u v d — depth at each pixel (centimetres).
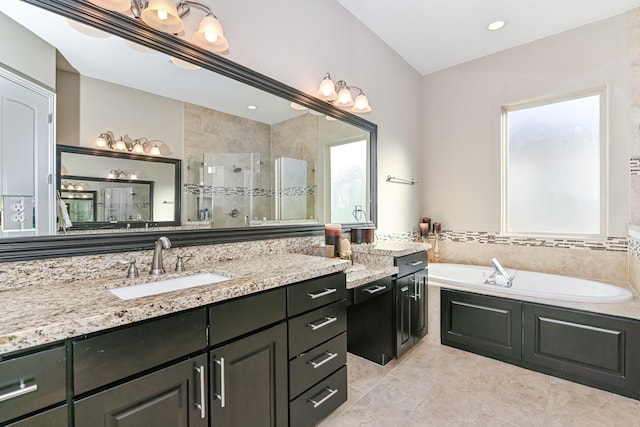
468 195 349
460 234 355
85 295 104
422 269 262
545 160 311
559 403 183
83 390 83
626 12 261
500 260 328
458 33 294
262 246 197
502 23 279
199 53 162
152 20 143
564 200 301
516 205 327
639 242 230
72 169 127
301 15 221
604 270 272
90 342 84
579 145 293
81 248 126
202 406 108
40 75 119
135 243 142
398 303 227
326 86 224
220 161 179
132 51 143
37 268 116
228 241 178
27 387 75
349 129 267
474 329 248
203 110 171
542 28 286
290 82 213
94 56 133
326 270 158
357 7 258
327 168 246
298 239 222
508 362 232
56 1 119
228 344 117
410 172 357
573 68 286
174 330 101
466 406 180
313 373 152
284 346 138
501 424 165
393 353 225
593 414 173
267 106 202
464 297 253
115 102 140
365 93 283
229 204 183
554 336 213
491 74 334
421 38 303
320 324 156
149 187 150
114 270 134
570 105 297
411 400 186
